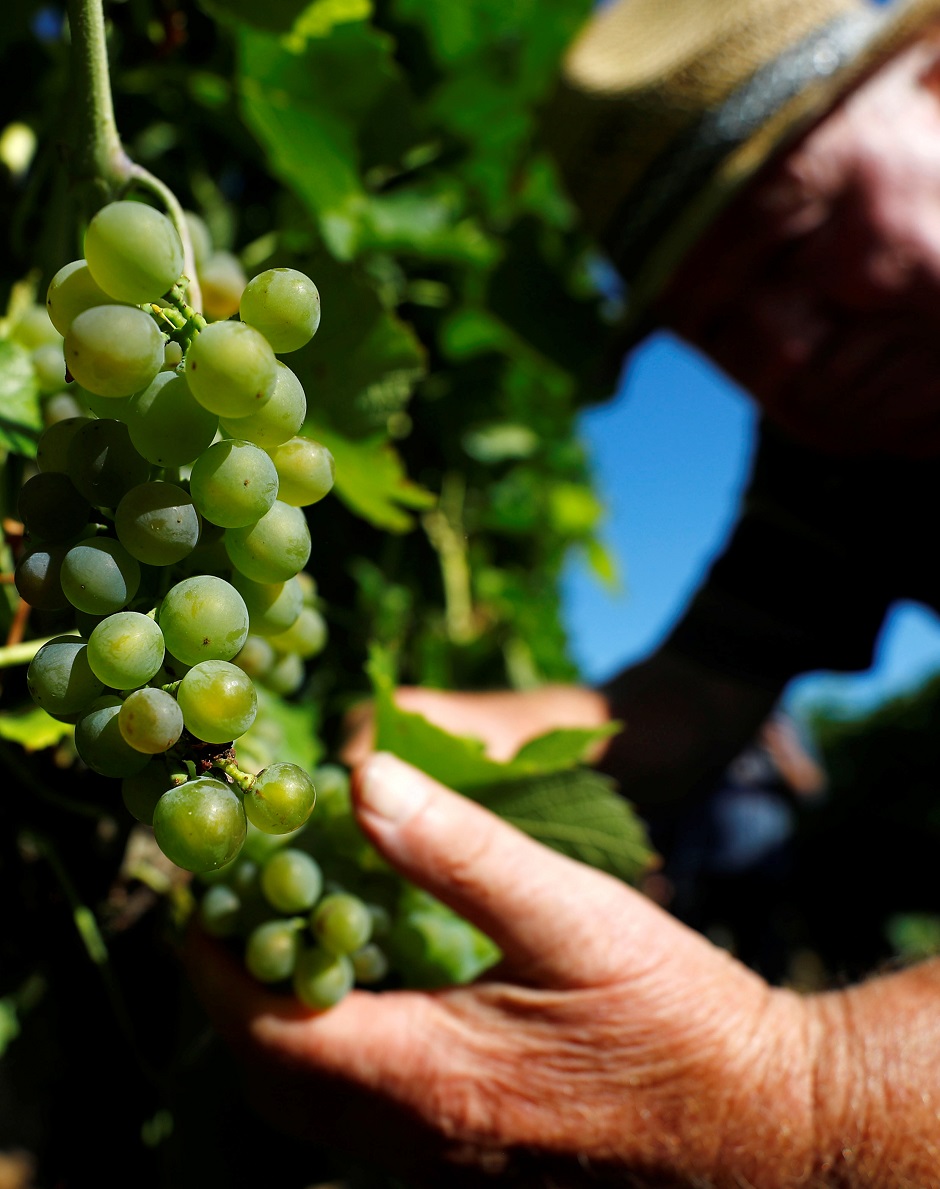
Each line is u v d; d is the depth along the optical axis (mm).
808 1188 271
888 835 3242
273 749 292
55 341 269
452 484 607
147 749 175
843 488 647
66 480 193
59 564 194
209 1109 340
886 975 302
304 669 460
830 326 592
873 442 622
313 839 299
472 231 531
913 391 589
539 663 847
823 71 541
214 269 256
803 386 613
